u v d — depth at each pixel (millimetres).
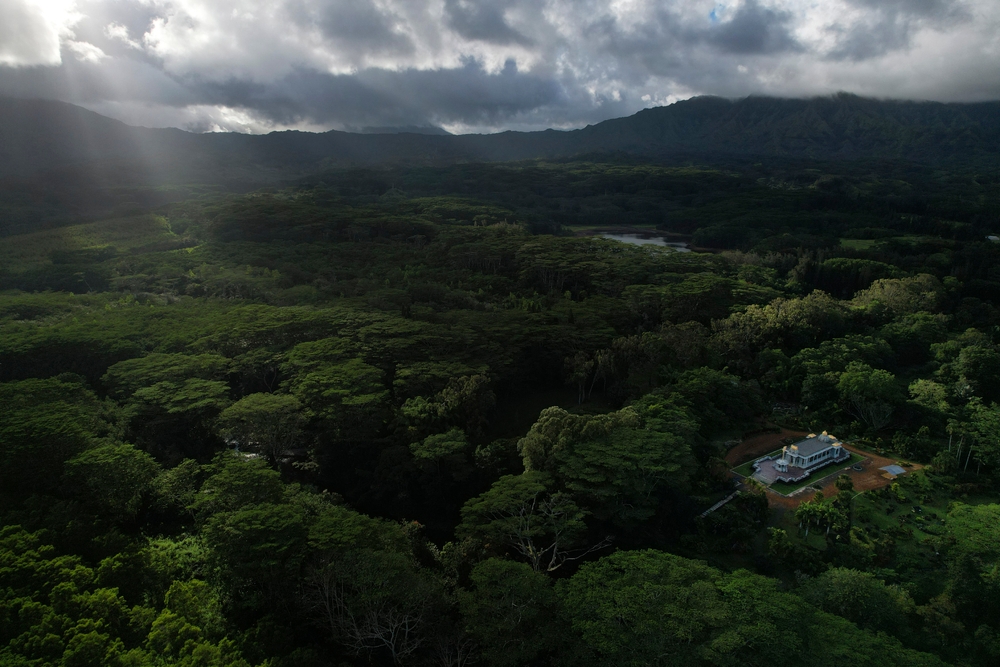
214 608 68562
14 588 61969
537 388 140875
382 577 66062
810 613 64188
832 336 162000
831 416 125750
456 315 161875
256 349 140625
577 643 61094
